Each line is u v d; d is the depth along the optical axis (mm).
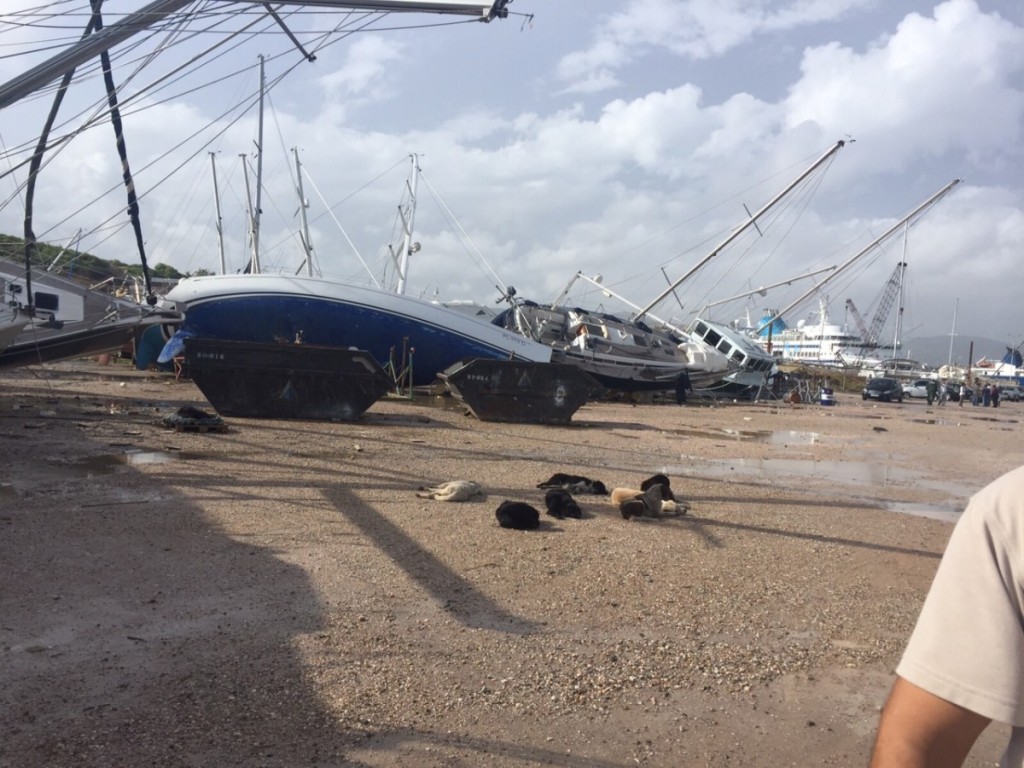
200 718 4047
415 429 18844
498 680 4719
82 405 19844
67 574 6230
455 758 3811
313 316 31422
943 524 10523
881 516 10867
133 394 23641
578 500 10672
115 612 5473
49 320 18391
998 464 18609
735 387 52812
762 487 12906
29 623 5188
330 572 6660
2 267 19594
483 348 33375
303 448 14367
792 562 7918
